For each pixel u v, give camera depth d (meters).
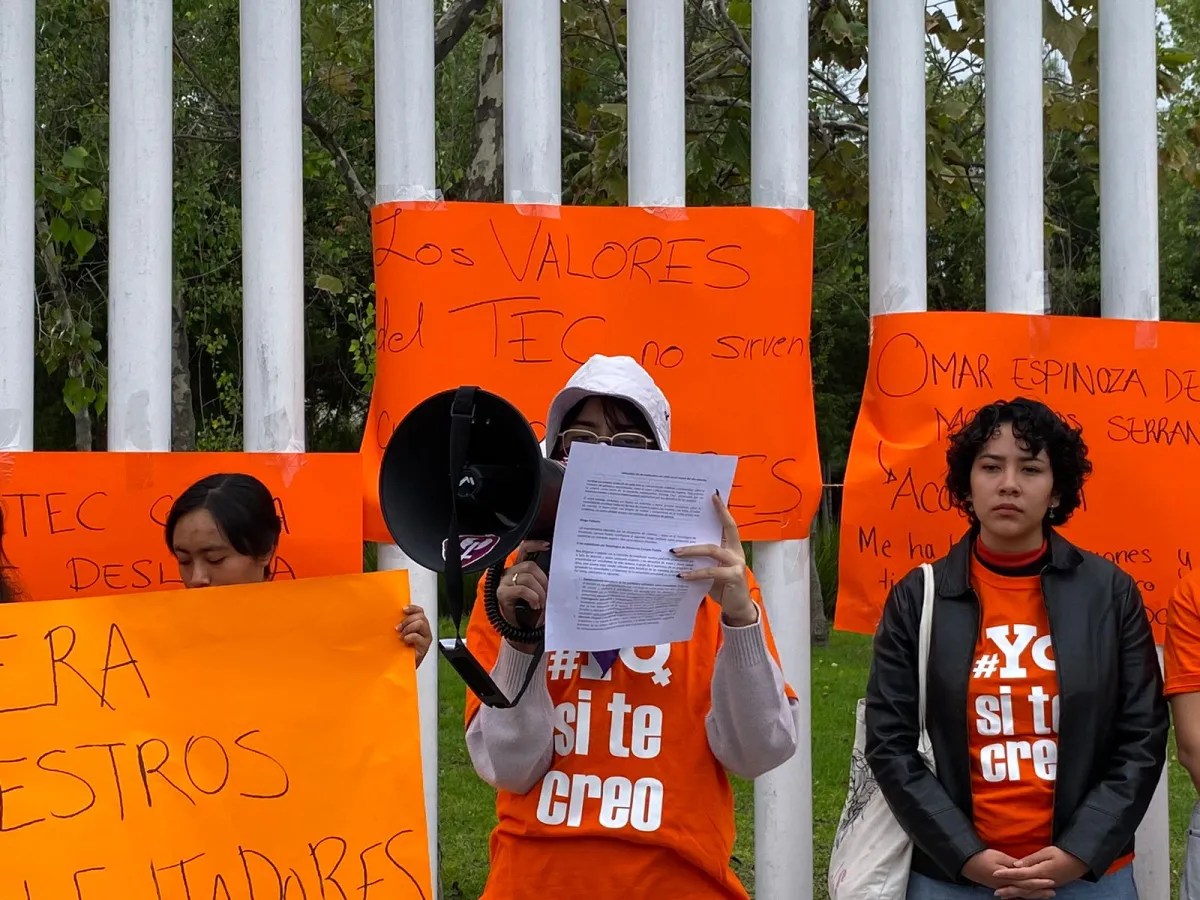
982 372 3.05
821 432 14.37
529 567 2.06
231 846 2.13
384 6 2.99
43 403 12.00
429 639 2.35
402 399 2.92
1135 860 3.12
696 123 5.38
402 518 2.00
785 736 2.12
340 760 2.23
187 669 2.18
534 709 2.11
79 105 6.69
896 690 2.50
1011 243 3.18
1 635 2.08
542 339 2.95
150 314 2.93
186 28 7.28
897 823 2.51
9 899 1.98
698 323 2.99
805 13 3.10
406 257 2.92
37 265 7.62
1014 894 2.31
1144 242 3.21
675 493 1.94
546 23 3.03
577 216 2.97
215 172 8.13
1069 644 2.40
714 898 2.13
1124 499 3.11
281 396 2.97
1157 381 3.13
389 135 3.00
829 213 7.79
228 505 2.41
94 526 2.78
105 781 2.08
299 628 2.25
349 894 2.18
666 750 2.14
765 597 3.05
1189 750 2.47
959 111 4.98
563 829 2.12
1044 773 2.38
